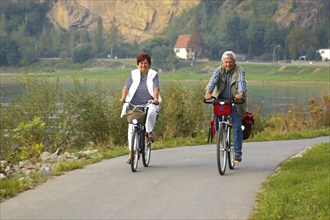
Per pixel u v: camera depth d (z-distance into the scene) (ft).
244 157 85.25
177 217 49.96
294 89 653.30
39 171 72.08
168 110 134.21
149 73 74.02
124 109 73.36
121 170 72.28
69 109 123.85
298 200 53.01
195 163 78.79
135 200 55.67
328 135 139.85
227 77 71.41
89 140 124.57
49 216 50.57
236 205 53.78
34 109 122.21
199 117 137.69
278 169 72.95
